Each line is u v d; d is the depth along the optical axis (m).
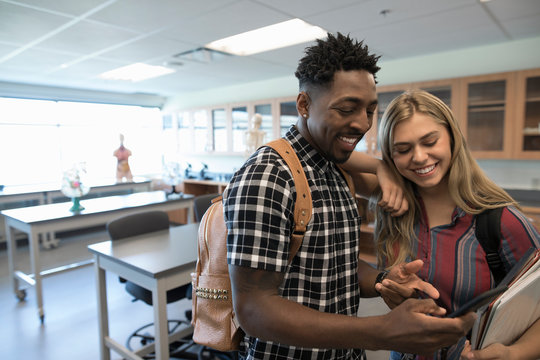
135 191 6.08
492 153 3.18
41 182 5.34
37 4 2.21
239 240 0.58
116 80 4.90
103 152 6.05
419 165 0.83
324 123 0.62
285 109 4.61
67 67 3.99
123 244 2.12
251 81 5.18
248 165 0.64
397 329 0.50
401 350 0.52
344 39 0.62
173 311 2.69
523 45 3.21
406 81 3.96
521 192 3.20
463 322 0.50
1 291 3.13
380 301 1.75
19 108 5.10
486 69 3.42
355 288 0.80
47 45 3.12
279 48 3.29
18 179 5.12
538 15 2.56
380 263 1.04
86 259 4.04
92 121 5.89
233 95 5.57
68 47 3.18
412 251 0.94
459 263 0.83
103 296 2.01
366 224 2.85
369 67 0.62
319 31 2.99
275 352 0.70
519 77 3.01
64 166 5.57
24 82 4.93
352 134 0.63
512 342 0.70
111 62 3.76
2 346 2.25
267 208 0.58
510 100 3.06
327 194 0.72
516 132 3.05
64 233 5.25
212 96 5.89
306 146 0.72
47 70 4.15
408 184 0.94
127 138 6.38
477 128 3.25
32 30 2.71
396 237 0.99
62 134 5.55
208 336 0.77
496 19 2.64
